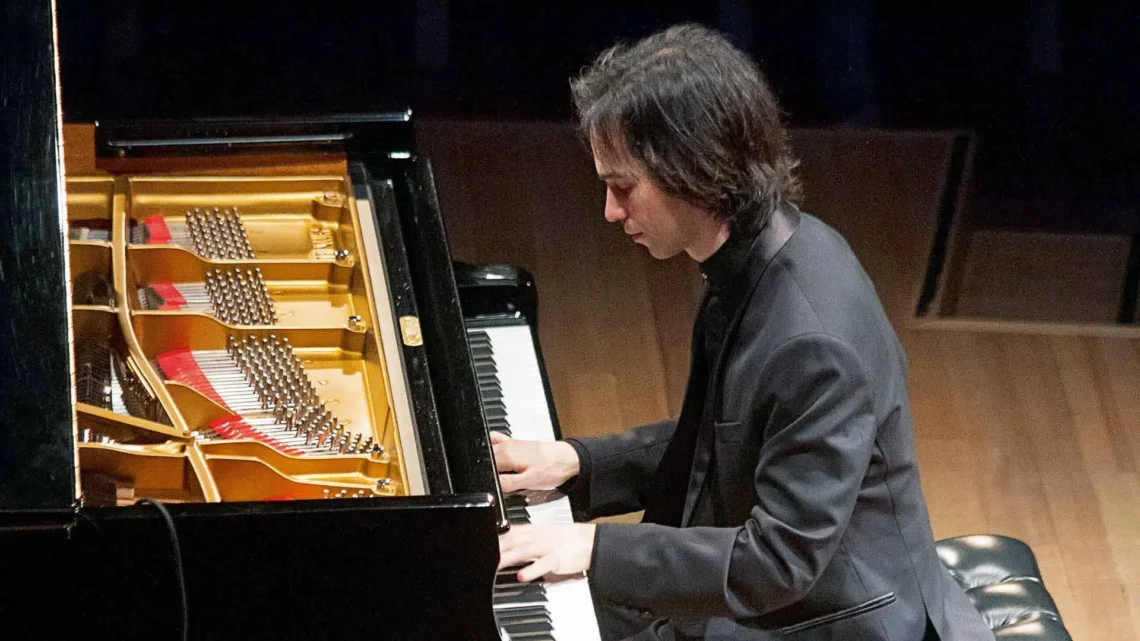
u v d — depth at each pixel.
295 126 9.18
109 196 8.99
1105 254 16.20
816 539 6.75
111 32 18.62
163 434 7.21
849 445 6.72
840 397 6.72
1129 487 13.11
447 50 19.06
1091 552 12.42
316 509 6.03
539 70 18.80
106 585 6.06
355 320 8.37
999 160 17.86
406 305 8.13
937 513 12.73
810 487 6.75
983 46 19.41
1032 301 15.48
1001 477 13.16
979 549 9.21
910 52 19.44
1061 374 14.42
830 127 18.44
